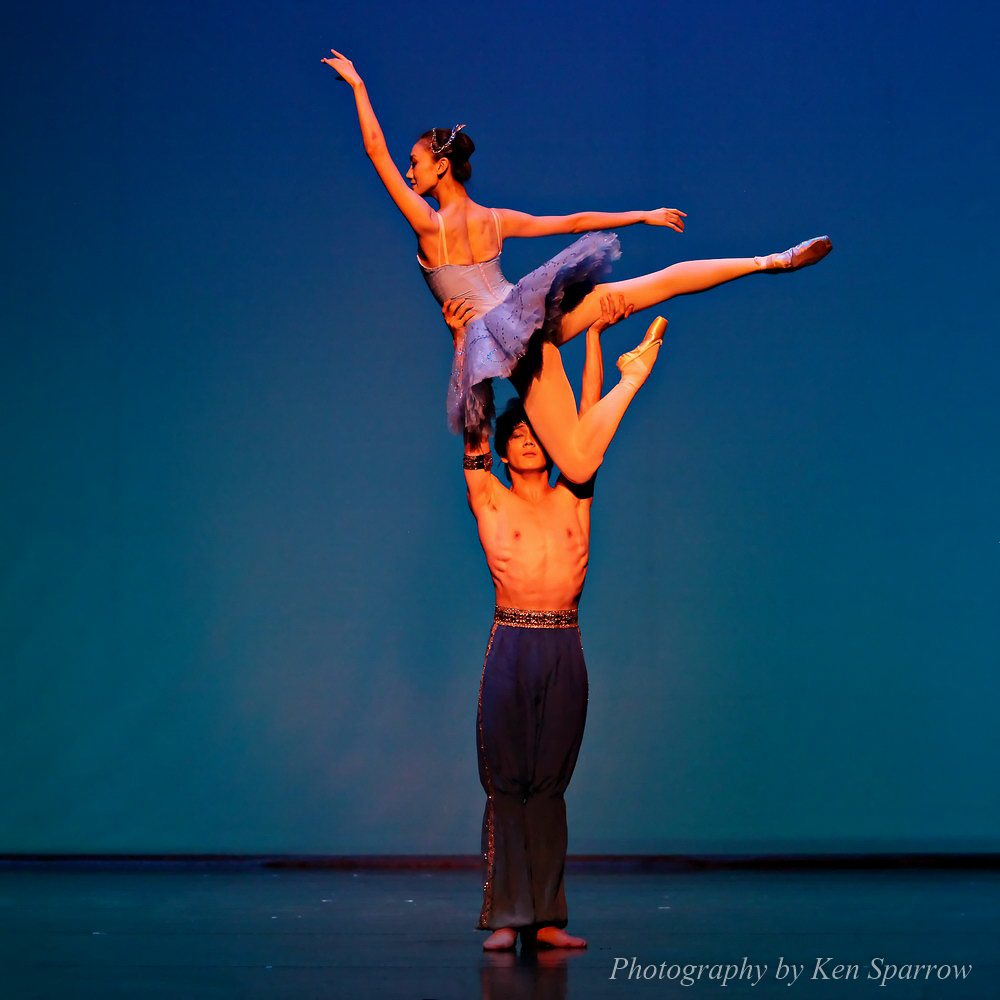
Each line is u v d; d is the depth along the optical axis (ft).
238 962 20.40
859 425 35.83
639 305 23.62
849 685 35.47
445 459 35.88
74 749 35.14
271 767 35.14
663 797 35.17
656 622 35.50
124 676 35.29
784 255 23.72
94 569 35.42
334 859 34.55
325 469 35.73
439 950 21.54
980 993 18.26
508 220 23.30
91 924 24.53
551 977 19.15
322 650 35.40
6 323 35.70
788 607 35.58
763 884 31.32
